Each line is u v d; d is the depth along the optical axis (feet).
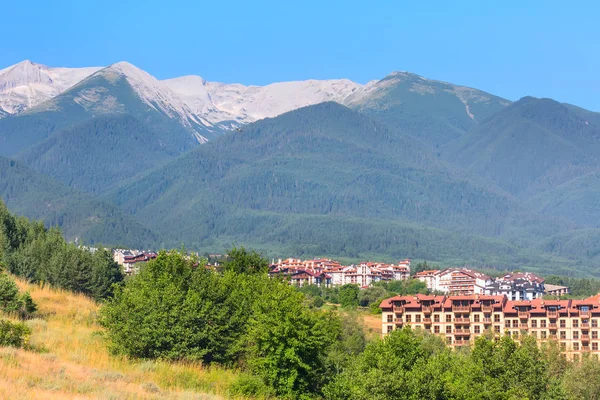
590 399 424.87
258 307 325.01
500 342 352.08
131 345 312.50
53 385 230.07
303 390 305.32
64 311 386.93
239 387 290.97
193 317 320.91
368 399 288.10
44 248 574.15
